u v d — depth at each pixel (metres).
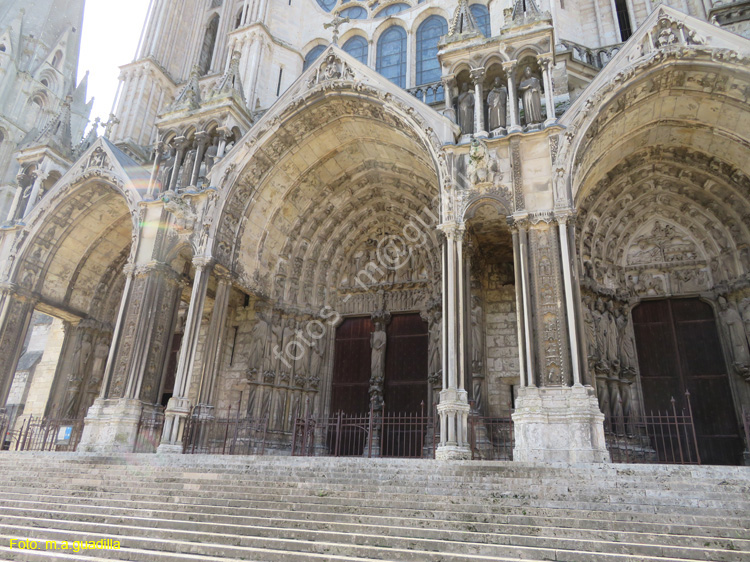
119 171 23.05
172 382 25.39
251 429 19.97
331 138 22.02
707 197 20.17
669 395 19.45
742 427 17.95
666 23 16.80
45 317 42.38
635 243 21.27
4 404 22.91
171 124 22.92
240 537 8.50
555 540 7.82
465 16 19.69
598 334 19.00
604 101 16.72
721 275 19.61
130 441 18.41
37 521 9.98
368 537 8.21
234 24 32.56
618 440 17.55
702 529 7.91
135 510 10.27
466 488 10.36
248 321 23.83
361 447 22.00
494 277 21.27
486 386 19.30
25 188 26.44
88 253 26.64
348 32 29.05
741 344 18.45
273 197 22.55
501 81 18.62
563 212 15.83
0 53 61.78
